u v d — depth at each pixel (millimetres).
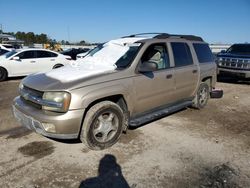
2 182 3182
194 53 5977
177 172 3480
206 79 6566
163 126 5223
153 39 4938
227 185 3209
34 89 3832
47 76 4141
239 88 9906
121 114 4191
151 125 5258
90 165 3615
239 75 10297
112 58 4680
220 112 6363
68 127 3584
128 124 4441
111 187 3137
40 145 4215
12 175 3336
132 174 3416
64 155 3885
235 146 4340
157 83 4758
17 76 11953
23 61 11836
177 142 4441
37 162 3672
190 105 6391
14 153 3930
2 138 4492
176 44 5469
